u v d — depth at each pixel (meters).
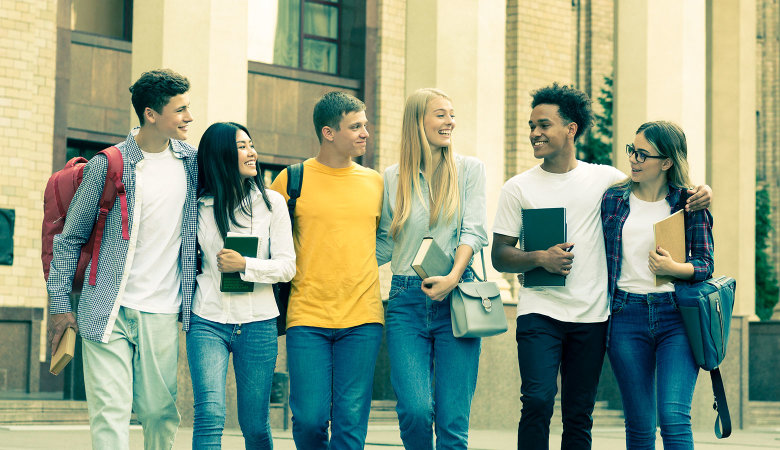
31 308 15.70
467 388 5.55
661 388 5.44
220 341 5.25
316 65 18.05
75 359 13.78
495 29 13.65
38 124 15.90
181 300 5.20
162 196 5.15
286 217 5.39
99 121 16.36
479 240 5.62
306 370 5.48
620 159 15.03
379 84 18.08
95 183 5.05
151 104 5.10
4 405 12.61
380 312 5.59
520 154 18.78
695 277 5.45
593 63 27.11
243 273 5.16
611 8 27.53
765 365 21.30
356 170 5.68
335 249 5.50
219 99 11.54
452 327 5.49
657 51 14.89
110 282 5.03
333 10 18.31
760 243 27.91
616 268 5.57
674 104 14.83
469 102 13.35
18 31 15.78
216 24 11.59
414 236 5.60
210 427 5.09
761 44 30.45
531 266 5.55
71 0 16.41
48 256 5.24
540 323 5.60
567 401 5.68
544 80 19.25
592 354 5.61
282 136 17.19
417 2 13.42
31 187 15.88
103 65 16.44
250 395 5.32
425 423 5.45
